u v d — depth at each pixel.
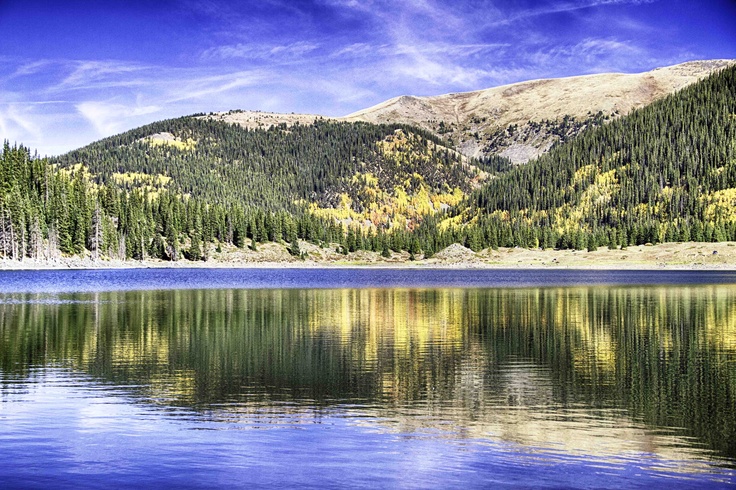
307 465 19.12
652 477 18.20
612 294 89.81
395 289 104.56
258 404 26.19
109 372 32.53
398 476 18.28
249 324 52.91
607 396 27.62
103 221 198.50
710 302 74.81
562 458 19.77
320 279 145.00
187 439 21.56
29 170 199.25
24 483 17.70
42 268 174.75
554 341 43.22
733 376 31.66
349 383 30.11
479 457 19.84
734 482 17.84
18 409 25.25
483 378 31.25
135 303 74.19
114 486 17.52
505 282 129.12
